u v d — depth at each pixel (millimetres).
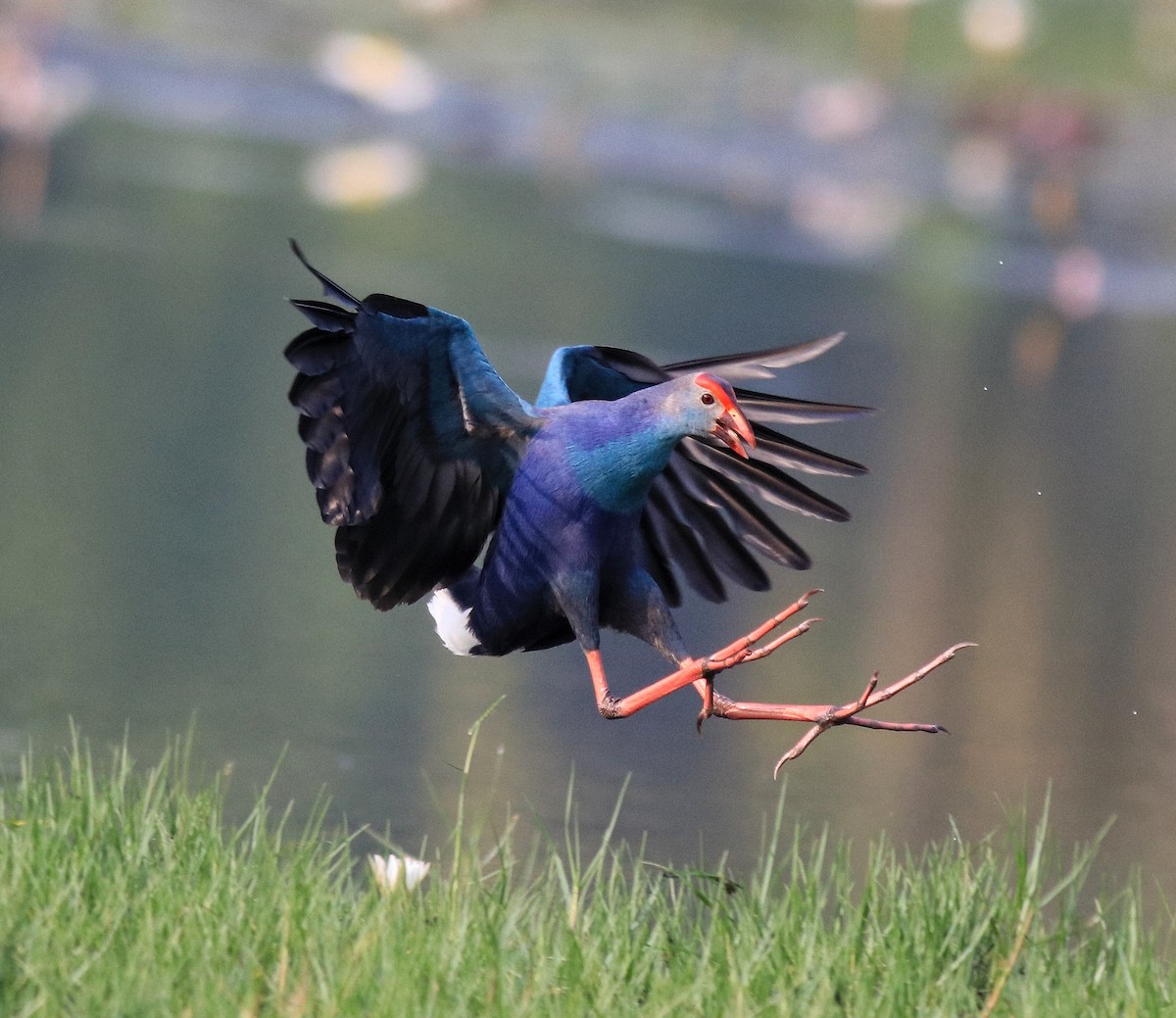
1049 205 38344
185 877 7324
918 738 12219
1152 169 42469
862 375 25188
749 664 13602
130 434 18344
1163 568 17469
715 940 7250
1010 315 31375
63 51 44188
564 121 44031
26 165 33312
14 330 21938
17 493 15906
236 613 13578
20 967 6391
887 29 50688
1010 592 16219
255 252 28578
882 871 9289
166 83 44094
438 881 7703
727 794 10750
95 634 12641
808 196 41000
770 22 52062
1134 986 7301
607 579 7820
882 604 15586
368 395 7523
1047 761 11859
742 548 8820
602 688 7594
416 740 11180
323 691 11992
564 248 32094
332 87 45625
